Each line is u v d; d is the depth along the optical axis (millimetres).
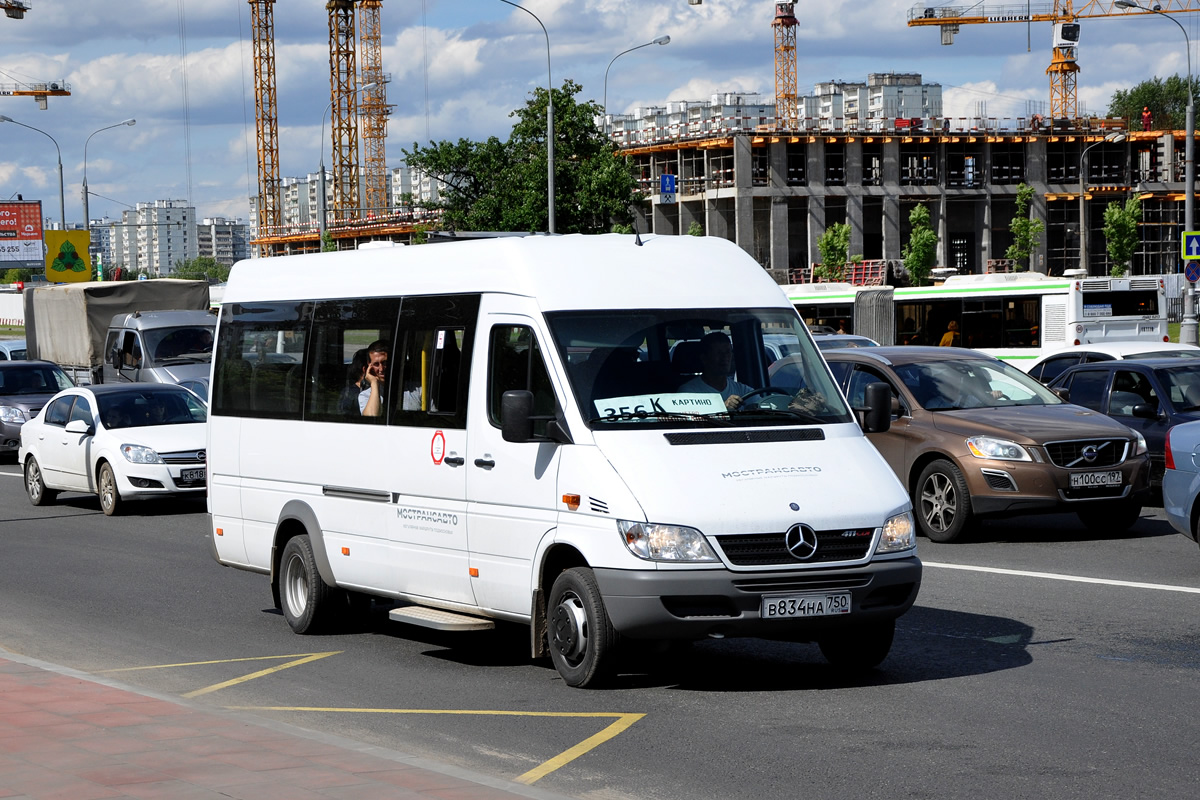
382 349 9516
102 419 19828
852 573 7594
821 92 162750
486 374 8586
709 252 9031
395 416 9328
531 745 6844
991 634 9352
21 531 17656
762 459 7836
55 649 10031
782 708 7473
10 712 7211
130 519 18750
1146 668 8234
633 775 6258
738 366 8438
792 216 99375
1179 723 6953
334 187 121375
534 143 53906
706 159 99750
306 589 10273
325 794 5477
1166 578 11383
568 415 7996
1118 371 16484
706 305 8641
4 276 163000
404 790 5523
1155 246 108062
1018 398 14789
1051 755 6402
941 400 14508
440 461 8867
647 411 8031
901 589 7793
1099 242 106812
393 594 9422
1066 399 16422
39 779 5816
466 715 7539
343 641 10102
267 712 7789
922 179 100500
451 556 8812
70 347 33094
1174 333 59969
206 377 27969
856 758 6438
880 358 15062
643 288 8594
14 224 120500
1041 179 102750
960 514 13648
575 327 8305
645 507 7504
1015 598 10672
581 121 53281
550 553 8109
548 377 8164
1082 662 8430
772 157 97188
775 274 96812
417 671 8891
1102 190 103500
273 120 128625
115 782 5734
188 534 16984
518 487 8234
